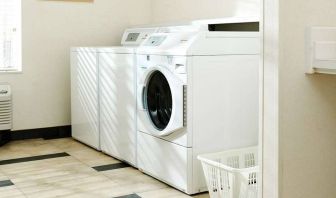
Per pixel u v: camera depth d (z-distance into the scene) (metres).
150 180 2.95
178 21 4.23
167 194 2.65
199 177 2.64
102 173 3.12
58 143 4.16
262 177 1.67
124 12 4.70
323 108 1.69
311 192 1.69
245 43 2.75
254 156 2.80
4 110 4.01
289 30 1.57
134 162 3.19
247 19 3.03
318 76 1.66
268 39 1.60
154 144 2.91
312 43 1.60
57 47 4.38
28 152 3.79
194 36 2.61
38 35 4.27
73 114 4.25
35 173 3.13
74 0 4.41
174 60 2.63
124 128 3.29
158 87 2.89
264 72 1.63
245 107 2.79
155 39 2.98
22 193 2.69
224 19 3.26
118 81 3.32
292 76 1.60
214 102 2.65
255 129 2.86
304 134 1.65
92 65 3.75
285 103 1.59
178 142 2.66
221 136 2.71
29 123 4.32
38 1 4.24
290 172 1.63
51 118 4.42
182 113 2.57
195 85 2.57
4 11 4.23
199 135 2.62
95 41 4.56
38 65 4.31
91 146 3.92
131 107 3.16
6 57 4.28
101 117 3.66
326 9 1.65
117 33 4.68
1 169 3.25
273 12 1.57
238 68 2.73
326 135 1.71
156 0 4.71
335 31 1.64
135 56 3.06
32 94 4.30
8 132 4.18
